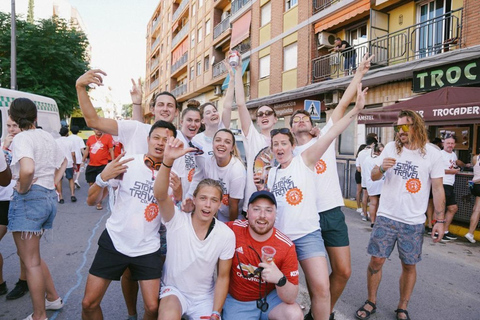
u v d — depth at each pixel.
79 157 8.65
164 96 3.00
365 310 3.21
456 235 6.39
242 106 3.79
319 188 2.91
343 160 9.81
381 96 11.14
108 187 2.49
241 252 2.47
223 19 24.05
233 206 3.30
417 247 3.10
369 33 11.55
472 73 8.10
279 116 16.56
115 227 2.37
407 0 10.70
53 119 10.66
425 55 10.35
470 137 8.61
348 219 7.59
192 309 2.39
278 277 2.22
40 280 2.79
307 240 2.60
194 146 3.44
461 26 8.68
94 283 2.32
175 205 2.62
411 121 3.12
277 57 16.81
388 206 3.20
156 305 2.36
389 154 3.26
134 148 2.78
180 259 2.39
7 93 8.25
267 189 2.94
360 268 4.51
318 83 13.20
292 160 2.80
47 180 2.96
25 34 17.36
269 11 17.92
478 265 4.76
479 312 3.36
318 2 14.23
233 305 2.49
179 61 34.09
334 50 12.87
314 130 3.29
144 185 2.37
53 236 5.43
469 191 6.47
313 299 2.53
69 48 18.28
